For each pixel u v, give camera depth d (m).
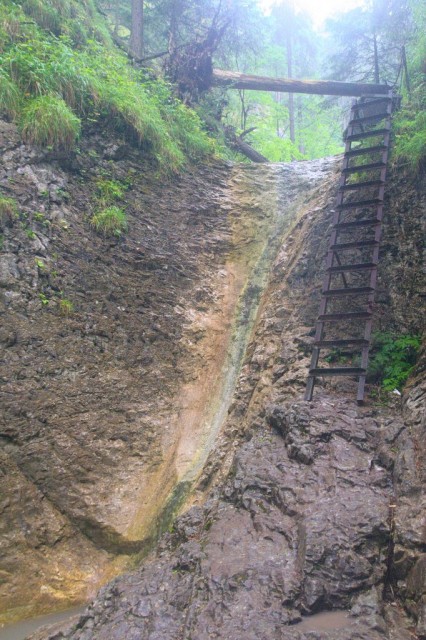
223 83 13.04
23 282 6.36
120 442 6.27
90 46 10.16
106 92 8.81
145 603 3.51
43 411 5.90
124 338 7.06
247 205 10.02
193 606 3.29
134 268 7.85
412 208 6.86
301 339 6.82
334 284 7.11
